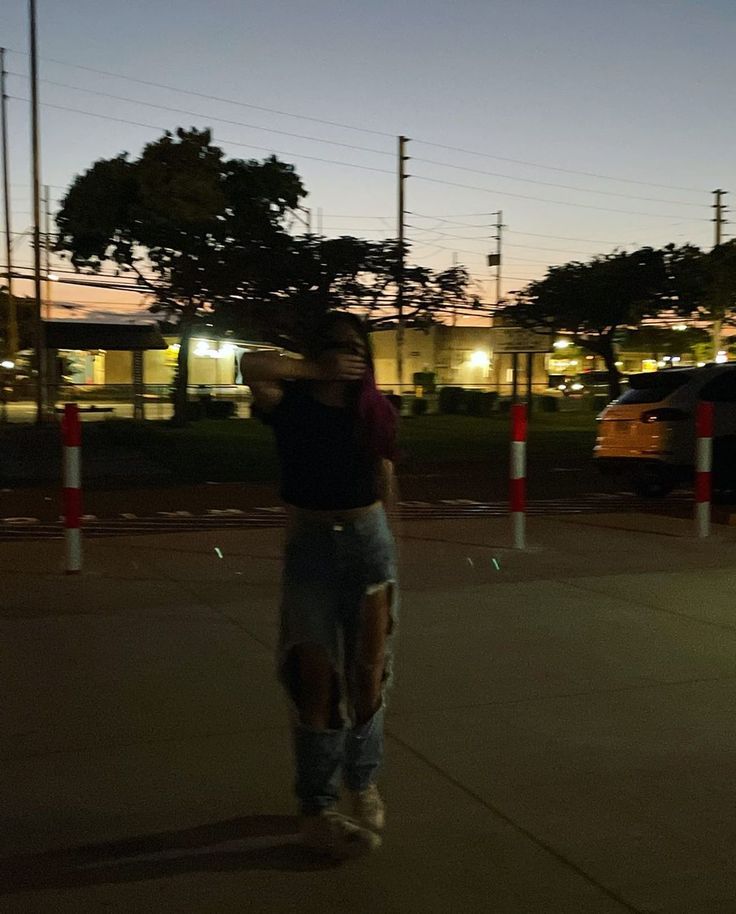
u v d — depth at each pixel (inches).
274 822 163.0
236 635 265.1
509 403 1868.8
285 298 1269.7
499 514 519.5
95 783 176.1
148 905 138.9
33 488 685.3
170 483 725.3
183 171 1226.0
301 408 153.6
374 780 158.1
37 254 1291.8
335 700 154.3
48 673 233.1
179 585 321.1
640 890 143.0
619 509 546.0
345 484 152.7
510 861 151.3
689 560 367.9
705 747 194.1
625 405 581.6
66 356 2410.2
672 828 161.5
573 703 217.2
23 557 366.0
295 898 141.1
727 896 141.6
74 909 137.6
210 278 1248.2
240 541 401.4
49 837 157.2
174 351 2283.5
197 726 202.1
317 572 154.1
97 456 932.0
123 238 1302.9
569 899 140.8
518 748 193.0
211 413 1601.9
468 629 273.0
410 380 2507.4
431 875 147.3
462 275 1381.6
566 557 372.5
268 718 206.7
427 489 668.1
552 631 271.9
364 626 155.1
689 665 243.4
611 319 1456.7
